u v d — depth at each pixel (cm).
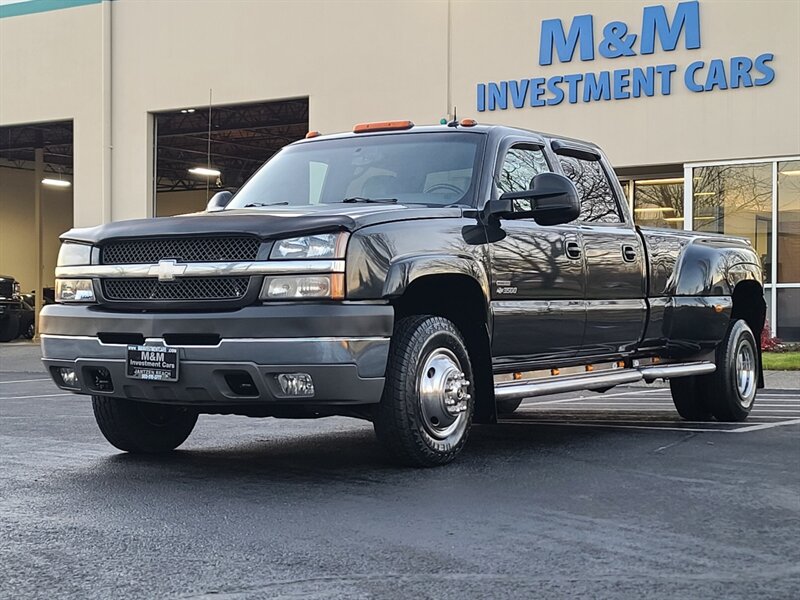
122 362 616
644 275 812
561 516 506
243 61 2348
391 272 601
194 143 3725
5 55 2644
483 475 617
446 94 2117
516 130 750
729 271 895
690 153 1895
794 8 1814
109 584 394
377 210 622
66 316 642
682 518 501
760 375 945
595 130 1970
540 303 709
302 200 729
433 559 427
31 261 4381
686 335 858
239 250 595
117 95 2503
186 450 734
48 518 505
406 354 614
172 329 597
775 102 1833
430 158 720
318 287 580
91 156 2533
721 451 718
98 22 2520
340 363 577
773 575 403
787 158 1825
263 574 406
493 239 675
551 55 2006
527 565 418
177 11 2425
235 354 581
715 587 387
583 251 748
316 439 795
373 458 688
